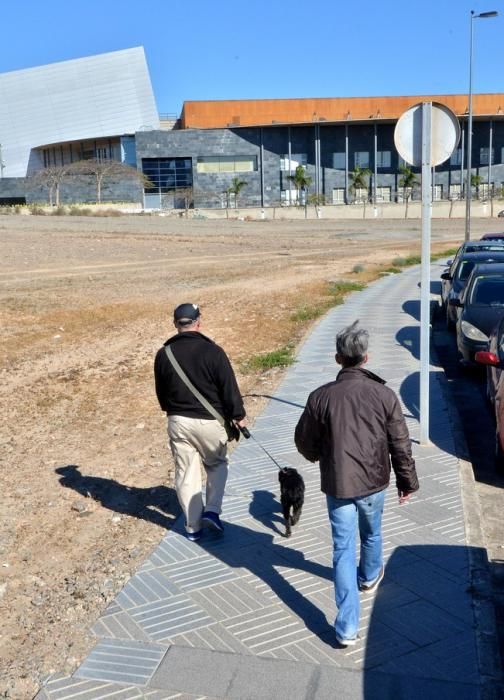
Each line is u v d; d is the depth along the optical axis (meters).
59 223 57.47
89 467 6.98
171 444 4.98
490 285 11.55
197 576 4.52
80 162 81.88
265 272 28.55
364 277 25.03
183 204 86.69
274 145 86.12
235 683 3.47
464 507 5.48
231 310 17.95
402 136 6.32
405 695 3.37
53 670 3.63
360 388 3.76
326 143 86.44
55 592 4.48
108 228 54.31
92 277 26.86
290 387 9.40
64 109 96.31
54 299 20.38
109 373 11.31
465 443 6.99
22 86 95.62
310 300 19.05
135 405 9.36
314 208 80.62
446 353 12.04
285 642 3.80
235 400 4.79
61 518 5.71
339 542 3.79
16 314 17.44
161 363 4.84
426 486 5.90
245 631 3.91
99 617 4.09
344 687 3.43
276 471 6.33
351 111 86.75
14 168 98.31
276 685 3.45
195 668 3.59
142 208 83.88
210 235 51.78
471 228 63.25
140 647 3.79
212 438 4.87
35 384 10.69
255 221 71.75
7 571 4.82
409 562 4.62
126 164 87.06
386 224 69.19
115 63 95.44
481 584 4.34
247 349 12.77
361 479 3.70
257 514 5.44
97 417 8.85
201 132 85.19
